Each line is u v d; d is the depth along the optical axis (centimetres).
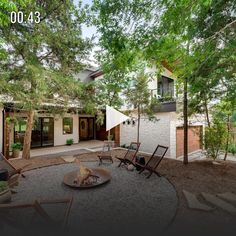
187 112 863
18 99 733
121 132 1461
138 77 993
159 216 409
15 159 944
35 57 798
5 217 290
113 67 516
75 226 379
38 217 307
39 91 730
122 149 1246
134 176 686
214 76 586
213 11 433
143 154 1093
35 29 749
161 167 793
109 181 623
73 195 520
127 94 1027
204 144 913
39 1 782
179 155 1159
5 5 346
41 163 867
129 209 442
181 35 437
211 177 657
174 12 350
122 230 367
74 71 946
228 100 657
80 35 870
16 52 769
